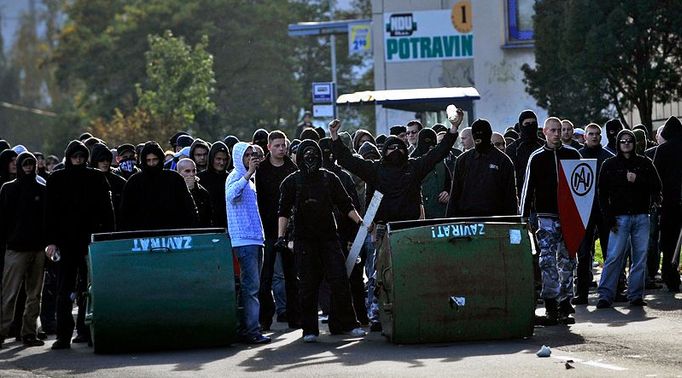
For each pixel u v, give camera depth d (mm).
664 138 43312
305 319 33812
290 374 27891
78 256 34969
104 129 140750
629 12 89812
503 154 34750
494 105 120625
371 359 29672
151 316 32188
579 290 40406
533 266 32344
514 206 34656
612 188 39094
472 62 140625
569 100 94000
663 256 43312
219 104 192125
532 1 119562
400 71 143750
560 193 35344
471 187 34688
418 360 29109
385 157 34406
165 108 151375
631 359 28328
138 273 32281
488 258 31609
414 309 31391
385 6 143750
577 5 91375
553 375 26250
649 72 89938
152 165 34688
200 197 36812
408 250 31469
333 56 132000
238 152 35156
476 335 31703
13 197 36625
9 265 36500
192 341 32594
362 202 42312
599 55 90062
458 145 66312
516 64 119938
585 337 32188
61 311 34781
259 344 33688
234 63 194750
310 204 33781
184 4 199375
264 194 37844
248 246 34438
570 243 35219
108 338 32188
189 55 155125
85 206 34969
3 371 30500
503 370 27047
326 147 37844
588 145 42438
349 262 34656
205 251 32688
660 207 43625
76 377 28891
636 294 39406
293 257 37281
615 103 93375
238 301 34438
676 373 26172
